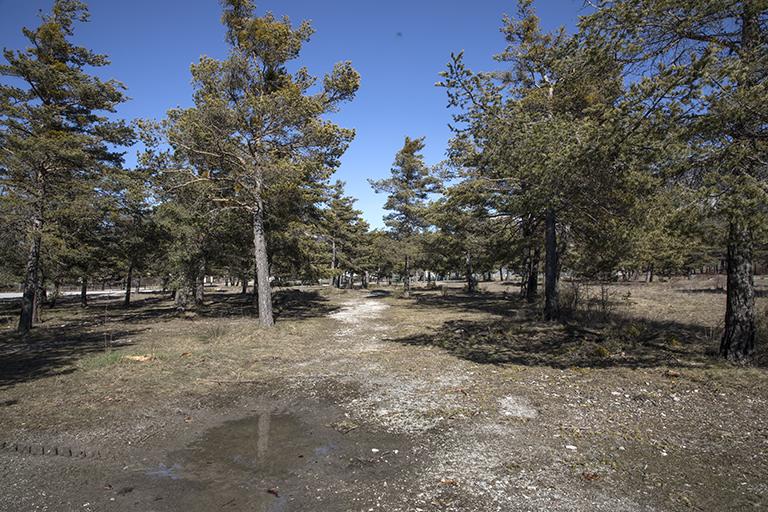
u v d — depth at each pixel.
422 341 12.55
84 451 5.09
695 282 37.19
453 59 9.07
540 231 18.81
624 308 18.19
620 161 6.68
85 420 6.15
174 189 15.02
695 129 5.97
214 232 19.72
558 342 11.38
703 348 9.52
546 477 4.25
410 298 31.41
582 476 4.25
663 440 5.05
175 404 6.91
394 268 48.25
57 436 5.55
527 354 10.12
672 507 3.67
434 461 4.68
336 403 6.91
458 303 25.83
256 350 11.38
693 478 4.15
